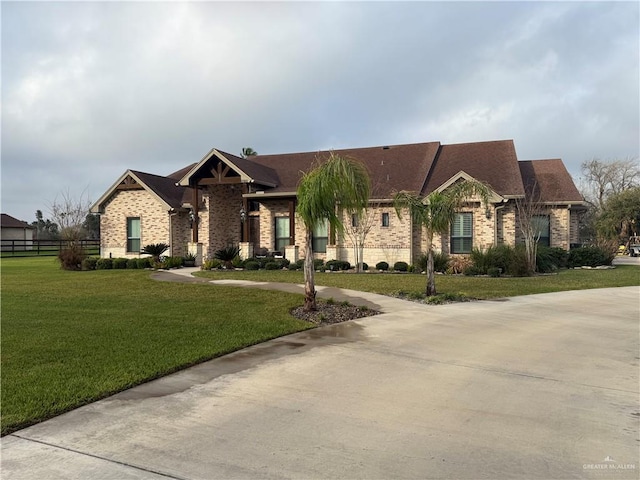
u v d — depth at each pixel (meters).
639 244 36.03
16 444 4.34
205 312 10.96
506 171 23.41
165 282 16.94
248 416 5.01
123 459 4.05
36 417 4.91
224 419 4.93
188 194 28.80
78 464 3.97
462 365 6.96
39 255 41.72
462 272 20.12
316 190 10.97
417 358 7.32
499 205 21.91
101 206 27.95
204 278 18.38
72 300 12.88
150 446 4.30
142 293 14.27
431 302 12.77
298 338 8.66
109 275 19.81
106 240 27.88
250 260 22.89
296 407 5.27
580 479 3.73
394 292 14.48
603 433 4.61
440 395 5.69
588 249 23.75
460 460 4.04
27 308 11.56
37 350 7.48
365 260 23.47
